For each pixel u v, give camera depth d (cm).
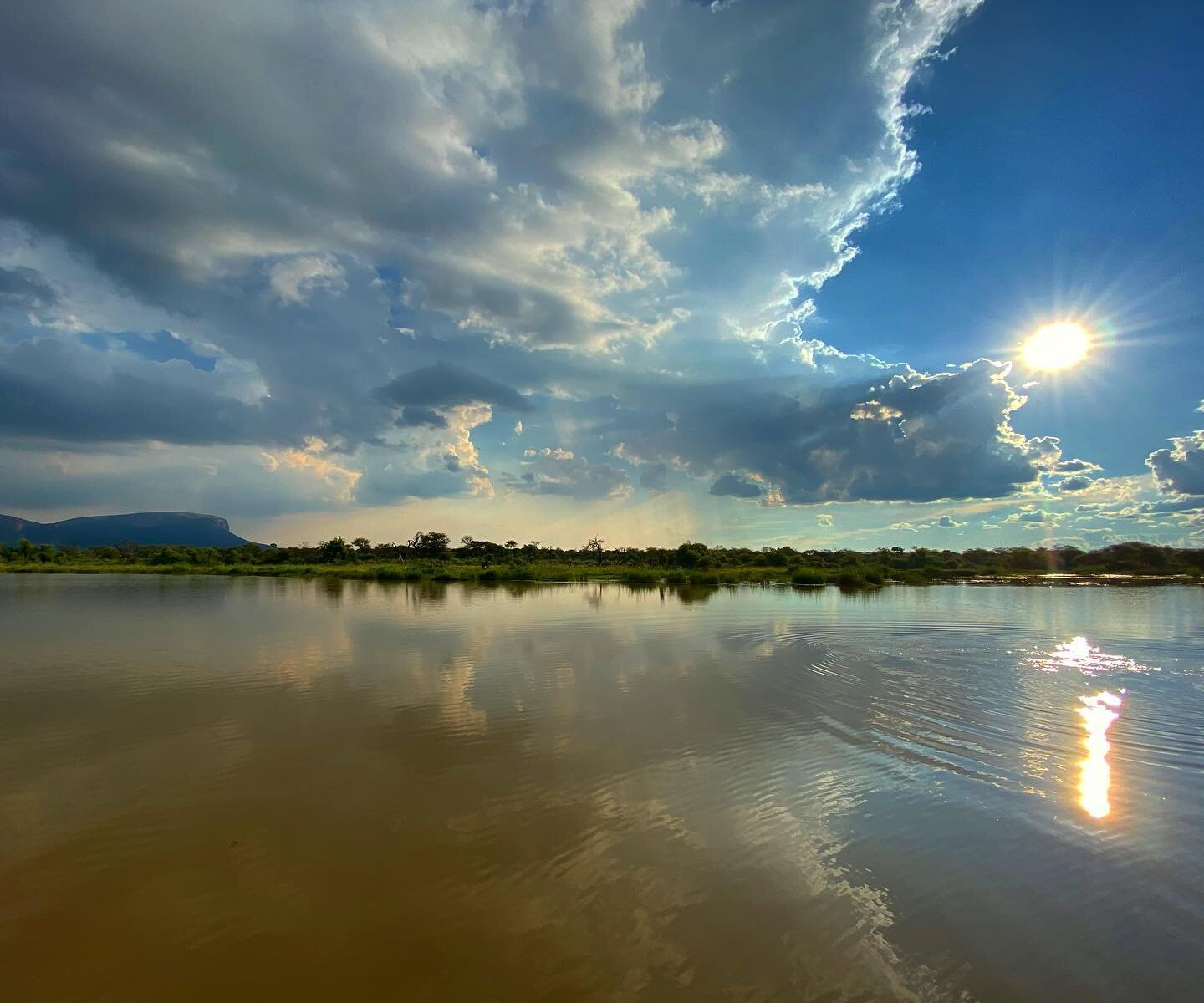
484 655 1947
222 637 2342
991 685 1566
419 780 967
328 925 624
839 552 10012
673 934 609
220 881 701
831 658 1911
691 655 1948
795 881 696
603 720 1266
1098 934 611
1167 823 827
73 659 1895
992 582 6016
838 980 550
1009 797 906
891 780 963
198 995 538
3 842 791
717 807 872
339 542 10100
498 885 689
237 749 1105
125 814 861
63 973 565
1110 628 2586
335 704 1383
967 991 537
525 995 533
